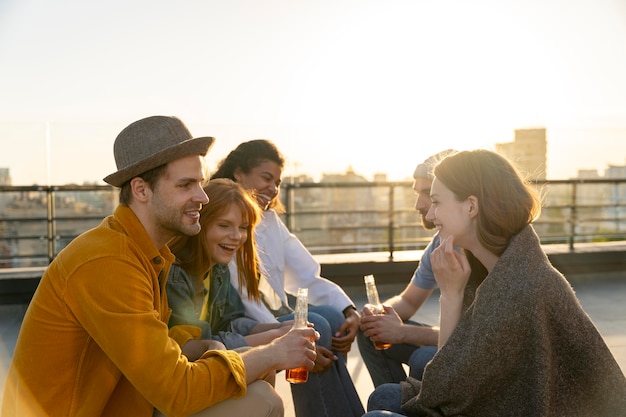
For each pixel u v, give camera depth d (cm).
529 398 172
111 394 184
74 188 682
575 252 745
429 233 747
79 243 179
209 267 229
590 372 173
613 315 559
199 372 177
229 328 258
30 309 181
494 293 174
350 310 301
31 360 178
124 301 172
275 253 308
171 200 186
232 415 187
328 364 252
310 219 728
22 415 179
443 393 177
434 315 559
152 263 187
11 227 672
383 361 292
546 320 171
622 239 812
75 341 178
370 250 738
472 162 185
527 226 182
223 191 228
